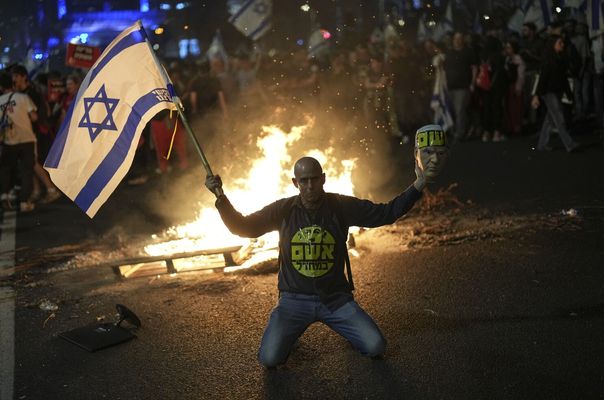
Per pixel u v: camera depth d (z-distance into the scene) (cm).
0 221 1006
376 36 1998
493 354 461
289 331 452
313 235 447
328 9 2914
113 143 495
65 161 503
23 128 1068
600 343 469
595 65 1414
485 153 1273
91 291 646
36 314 595
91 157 498
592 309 528
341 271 461
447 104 1457
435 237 745
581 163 1095
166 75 492
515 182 1005
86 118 502
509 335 489
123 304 604
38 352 511
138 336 531
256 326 536
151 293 627
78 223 959
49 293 650
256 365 468
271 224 459
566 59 1181
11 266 752
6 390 452
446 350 470
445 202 914
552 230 743
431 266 653
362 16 2908
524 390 412
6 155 1073
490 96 1408
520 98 1473
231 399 424
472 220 811
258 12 1794
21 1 3144
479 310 539
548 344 471
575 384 416
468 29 2181
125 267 675
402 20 2736
